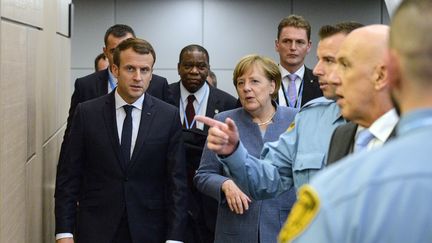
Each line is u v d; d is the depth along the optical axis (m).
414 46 1.08
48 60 3.95
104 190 3.31
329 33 2.45
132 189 3.31
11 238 2.68
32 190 3.31
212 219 3.88
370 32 1.89
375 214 1.03
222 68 9.27
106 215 3.30
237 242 3.14
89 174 3.38
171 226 3.32
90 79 4.28
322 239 1.06
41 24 3.61
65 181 3.36
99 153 3.32
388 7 3.05
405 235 1.01
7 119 2.60
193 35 9.24
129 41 3.36
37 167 3.49
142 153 3.32
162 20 9.20
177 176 3.37
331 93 2.38
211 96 4.60
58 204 3.35
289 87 4.33
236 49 9.26
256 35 9.26
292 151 2.50
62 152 3.95
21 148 2.94
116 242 3.30
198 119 2.31
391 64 1.14
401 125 1.12
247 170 2.40
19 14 2.89
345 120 2.36
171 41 9.21
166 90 4.34
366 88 1.89
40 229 3.62
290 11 9.26
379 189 1.04
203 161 3.34
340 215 1.06
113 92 3.40
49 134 4.01
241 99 3.31
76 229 3.41
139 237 3.30
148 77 3.36
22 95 2.96
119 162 3.31
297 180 2.43
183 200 3.36
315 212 1.09
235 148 2.34
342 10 9.26
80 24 9.07
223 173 3.32
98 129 3.33
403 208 1.01
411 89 1.10
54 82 4.26
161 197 3.40
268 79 3.29
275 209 3.13
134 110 3.37
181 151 3.41
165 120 3.39
